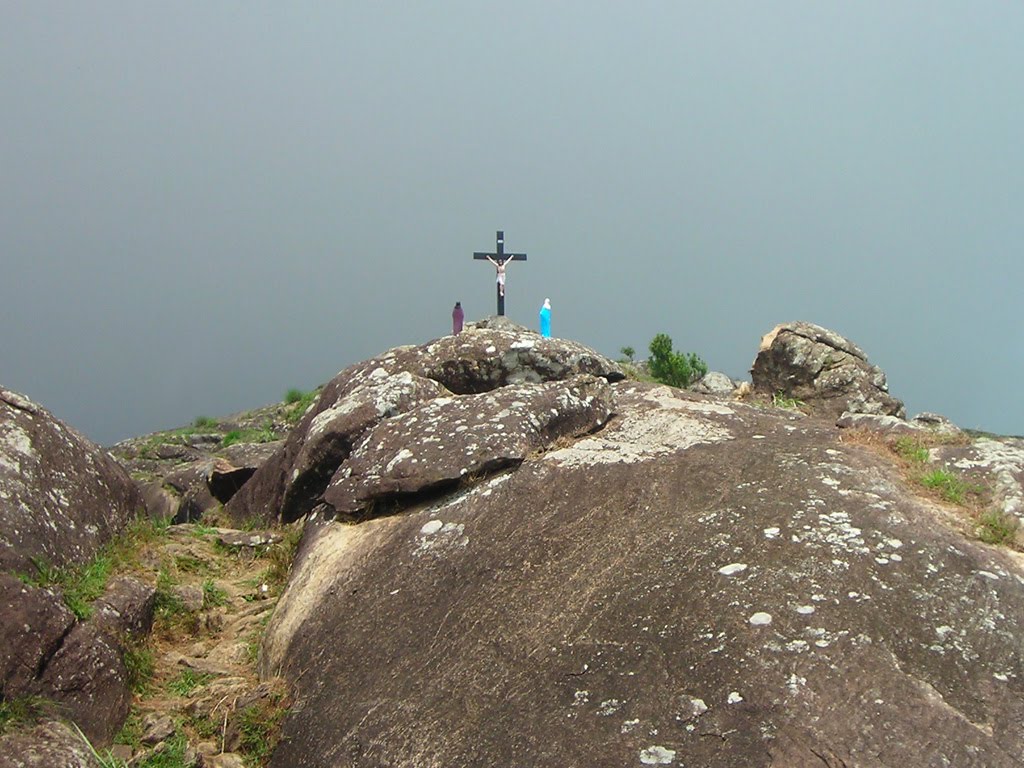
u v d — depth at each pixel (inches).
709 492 278.1
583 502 282.8
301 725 240.8
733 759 192.2
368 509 310.3
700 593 234.1
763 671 209.2
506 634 239.1
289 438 419.5
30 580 255.6
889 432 319.0
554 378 408.8
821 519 255.4
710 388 797.9
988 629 217.3
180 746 240.8
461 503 293.7
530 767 202.7
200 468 518.0
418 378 373.7
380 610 262.8
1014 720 195.0
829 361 657.0
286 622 279.6
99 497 315.0
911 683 203.0
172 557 324.5
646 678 215.0
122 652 260.7
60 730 226.2
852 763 187.8
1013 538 250.1
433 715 223.9
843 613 221.6
